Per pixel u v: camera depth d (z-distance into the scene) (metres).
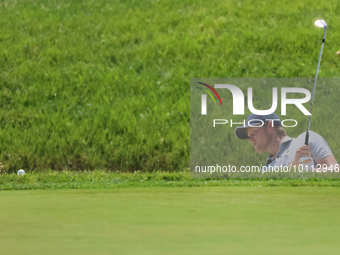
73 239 2.51
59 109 9.06
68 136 8.40
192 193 4.14
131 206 3.49
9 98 9.28
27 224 2.90
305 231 2.70
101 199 3.83
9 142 8.27
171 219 3.02
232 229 2.74
